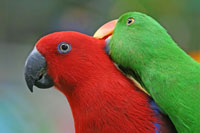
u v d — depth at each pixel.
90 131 4.83
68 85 5.07
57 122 14.59
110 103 4.73
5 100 13.98
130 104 4.70
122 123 4.66
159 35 4.70
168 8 14.97
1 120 12.48
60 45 5.09
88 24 18.78
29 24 20.97
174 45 4.71
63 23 19.69
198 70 4.48
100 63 5.00
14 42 20.81
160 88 4.46
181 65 4.51
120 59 4.79
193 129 4.29
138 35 4.68
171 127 4.68
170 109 4.42
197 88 4.35
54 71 5.13
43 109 15.09
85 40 5.14
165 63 4.53
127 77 4.95
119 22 4.96
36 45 5.31
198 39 16.06
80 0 19.30
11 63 19.27
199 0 15.41
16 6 20.97
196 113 4.28
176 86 4.40
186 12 15.55
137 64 4.64
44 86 5.35
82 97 4.92
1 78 17.72
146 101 4.74
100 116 4.75
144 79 4.61
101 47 5.16
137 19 4.80
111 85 4.82
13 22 20.95
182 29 15.82
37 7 20.66
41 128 13.60
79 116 4.96
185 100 4.34
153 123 4.66
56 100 16.23
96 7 18.52
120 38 4.79
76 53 5.05
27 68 5.28
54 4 20.34
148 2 14.70
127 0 15.38
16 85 16.92
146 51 4.61
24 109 14.16
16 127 12.71
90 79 4.93
